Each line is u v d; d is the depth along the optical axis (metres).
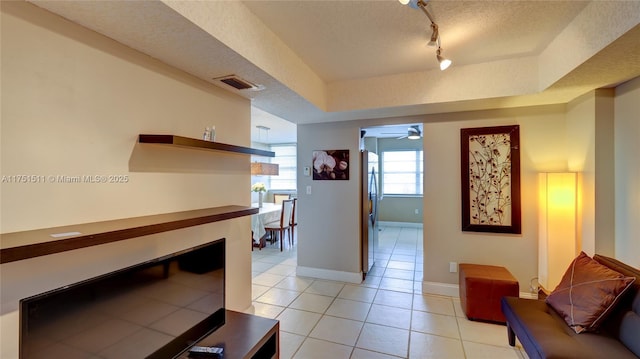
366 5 1.77
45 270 1.24
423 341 2.34
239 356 1.53
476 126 3.15
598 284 1.77
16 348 1.16
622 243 2.29
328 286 3.55
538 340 1.66
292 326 2.59
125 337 1.18
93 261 1.42
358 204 3.69
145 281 1.27
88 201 1.41
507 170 3.04
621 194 2.31
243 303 2.61
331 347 2.27
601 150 2.41
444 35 2.13
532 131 2.98
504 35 2.13
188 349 1.47
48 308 0.94
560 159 2.89
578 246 2.61
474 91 2.68
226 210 2.02
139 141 1.65
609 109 2.39
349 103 3.11
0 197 1.12
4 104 1.13
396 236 6.40
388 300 3.14
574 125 2.73
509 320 2.14
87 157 1.40
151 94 1.74
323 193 3.85
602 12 1.67
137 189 1.65
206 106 2.17
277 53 2.16
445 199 3.27
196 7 1.40
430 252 3.33
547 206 2.71
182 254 1.46
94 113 1.43
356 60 2.58
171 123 1.87
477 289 2.65
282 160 8.02
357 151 3.69
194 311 1.53
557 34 2.12
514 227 3.02
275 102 2.77
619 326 1.65
